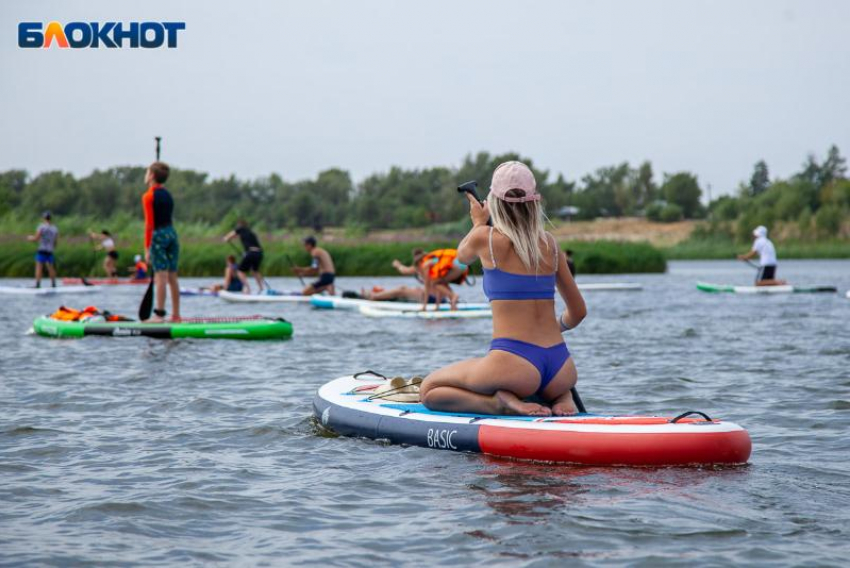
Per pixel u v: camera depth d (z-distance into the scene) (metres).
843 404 18.12
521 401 14.02
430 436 14.20
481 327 36.59
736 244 174.62
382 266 93.44
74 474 12.99
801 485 12.02
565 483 12.10
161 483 12.48
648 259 101.19
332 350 28.22
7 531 10.45
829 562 9.22
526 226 13.93
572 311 14.70
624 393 20.00
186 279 88.06
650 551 9.59
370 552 9.70
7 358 25.67
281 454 14.21
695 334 33.00
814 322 37.66
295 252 91.50
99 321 31.97
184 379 21.95
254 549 9.84
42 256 63.50
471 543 9.92
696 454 12.71
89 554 9.68
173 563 9.41
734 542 9.84
